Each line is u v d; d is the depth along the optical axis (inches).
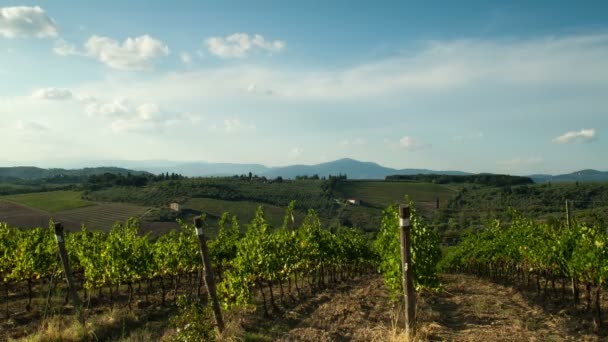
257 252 679.1
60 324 550.3
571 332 490.3
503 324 515.8
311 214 1102.4
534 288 883.4
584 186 4121.6
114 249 714.2
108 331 542.9
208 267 474.9
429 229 664.4
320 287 980.6
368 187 6683.1
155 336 518.9
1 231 815.7
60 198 4653.1
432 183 6998.0
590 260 552.7
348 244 1184.8
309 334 496.7
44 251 689.6
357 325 535.8
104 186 5664.4
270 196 5639.8
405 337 406.0
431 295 761.0
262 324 587.2
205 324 430.3
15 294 812.0
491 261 1168.2
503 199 4399.6
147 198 4803.2
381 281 1043.3
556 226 984.3
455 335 445.1
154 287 953.5
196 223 473.7
